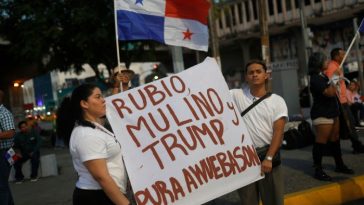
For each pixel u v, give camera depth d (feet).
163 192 11.39
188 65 148.66
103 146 10.12
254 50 159.63
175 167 11.67
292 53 142.41
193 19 21.65
